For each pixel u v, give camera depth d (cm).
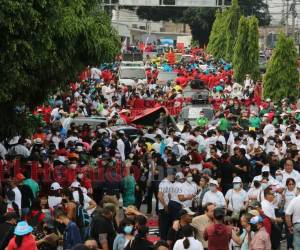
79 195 2209
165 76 7212
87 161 2680
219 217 1844
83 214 1958
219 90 6084
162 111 4119
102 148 2933
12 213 1797
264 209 2106
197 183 2473
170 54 10100
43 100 2739
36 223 1931
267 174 2397
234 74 7888
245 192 2394
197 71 7650
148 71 8062
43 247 1789
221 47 10638
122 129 3738
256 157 2925
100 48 2792
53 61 2569
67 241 1791
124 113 4500
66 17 2600
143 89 6012
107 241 1811
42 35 2447
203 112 4438
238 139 3269
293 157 2853
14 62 2394
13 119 2677
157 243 1625
